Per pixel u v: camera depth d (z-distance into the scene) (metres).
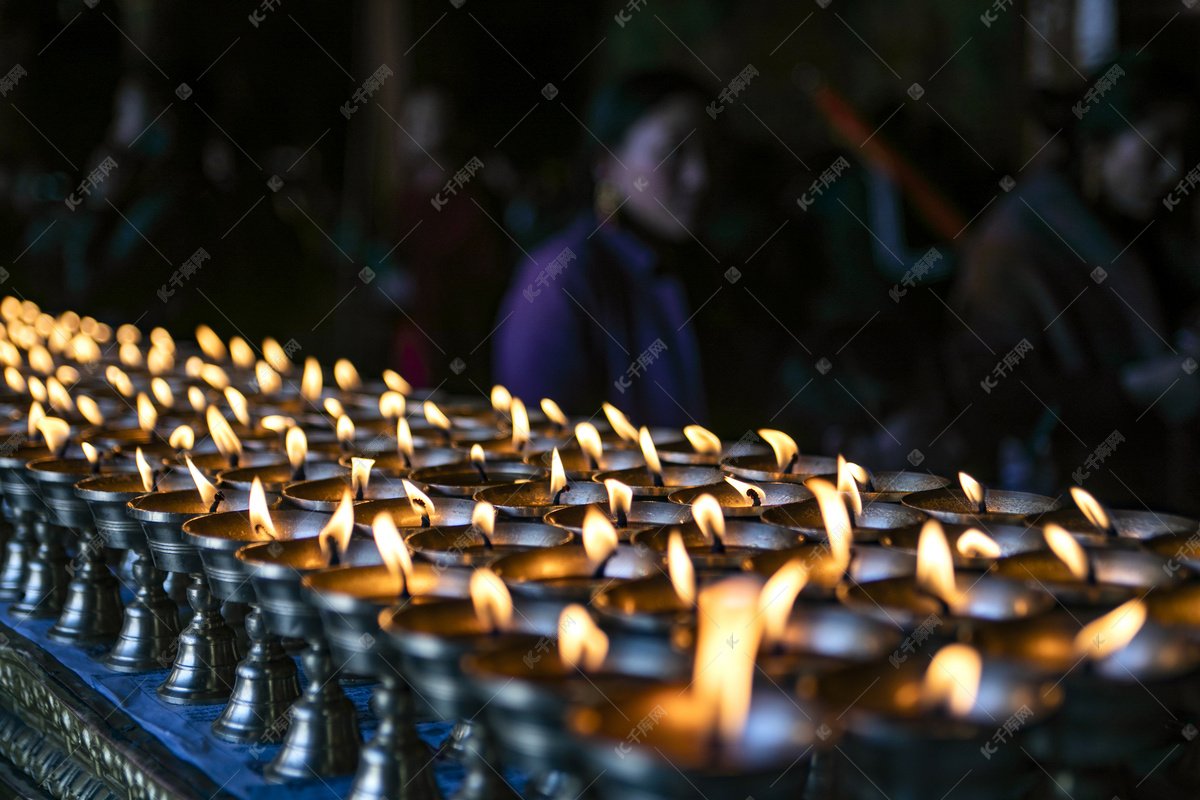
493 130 6.20
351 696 1.26
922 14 5.54
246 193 4.91
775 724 0.59
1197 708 0.73
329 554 0.97
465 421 1.97
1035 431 2.70
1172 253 2.71
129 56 7.31
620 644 0.71
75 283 4.83
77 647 1.49
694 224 2.93
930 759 0.60
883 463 3.75
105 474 1.45
